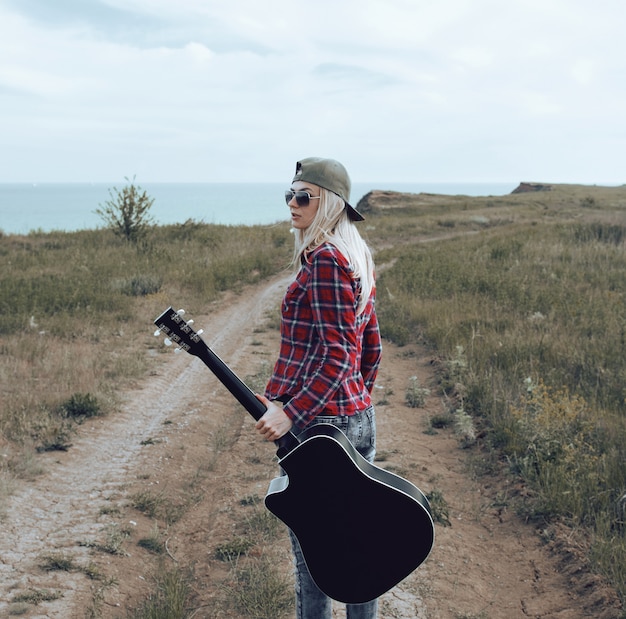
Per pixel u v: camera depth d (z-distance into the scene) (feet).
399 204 174.70
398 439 20.80
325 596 8.14
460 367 26.03
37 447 19.70
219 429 22.31
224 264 56.08
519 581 13.38
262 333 36.96
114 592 12.75
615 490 15.74
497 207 162.81
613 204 166.71
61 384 25.04
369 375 8.75
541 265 54.08
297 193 7.80
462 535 15.20
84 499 16.70
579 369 26.07
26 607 11.85
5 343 31.07
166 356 31.27
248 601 12.31
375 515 7.59
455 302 38.55
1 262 56.49
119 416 23.17
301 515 7.63
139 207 70.85
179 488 17.87
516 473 17.56
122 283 45.75
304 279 7.62
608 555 13.07
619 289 43.96
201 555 14.39
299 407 7.34
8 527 14.78
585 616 11.86
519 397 22.56
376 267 60.90
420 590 12.97
